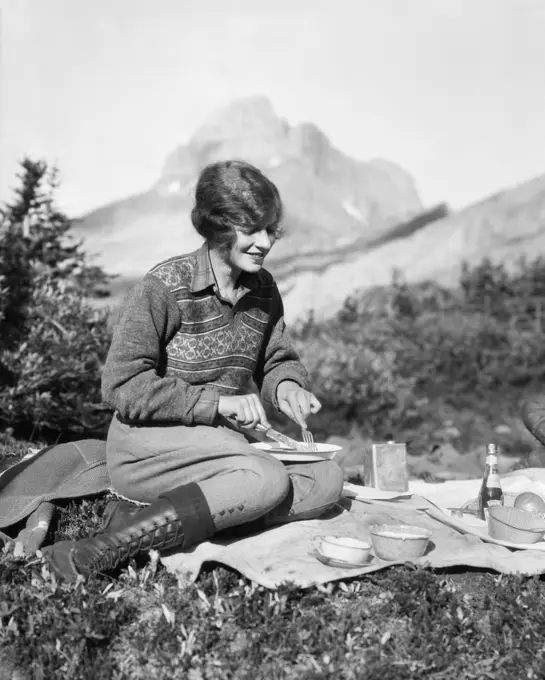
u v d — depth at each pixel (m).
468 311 11.38
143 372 3.00
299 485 3.15
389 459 3.84
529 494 3.50
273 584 2.69
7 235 6.90
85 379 6.27
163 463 3.04
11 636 2.55
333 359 8.66
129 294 3.08
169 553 2.95
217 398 3.02
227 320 3.18
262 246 3.08
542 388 9.98
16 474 3.32
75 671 2.43
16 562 2.86
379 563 2.88
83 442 3.48
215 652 2.50
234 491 2.88
